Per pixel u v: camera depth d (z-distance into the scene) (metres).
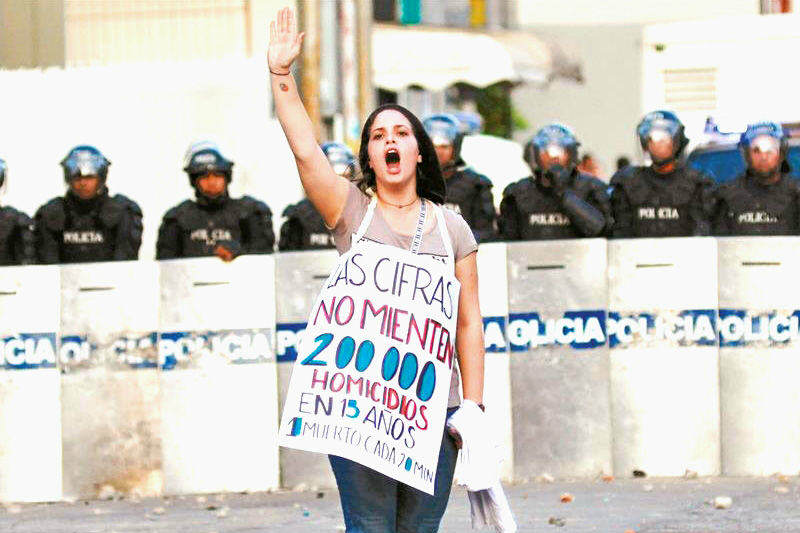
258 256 21.80
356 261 12.20
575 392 21.66
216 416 21.86
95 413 21.91
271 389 21.86
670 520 18.50
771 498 19.88
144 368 21.89
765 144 24.30
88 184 24.89
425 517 12.41
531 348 21.67
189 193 33.66
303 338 12.21
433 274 12.21
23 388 21.92
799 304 21.64
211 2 37.47
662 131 24.27
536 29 68.69
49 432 21.95
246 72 33.84
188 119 33.78
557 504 19.77
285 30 12.27
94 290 21.88
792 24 34.84
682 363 21.73
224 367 21.84
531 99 69.69
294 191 33.75
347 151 27.62
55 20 37.50
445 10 60.97
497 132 60.50
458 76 52.88
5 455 21.92
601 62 69.31
